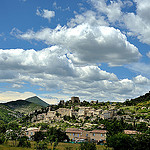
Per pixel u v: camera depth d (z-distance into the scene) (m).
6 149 74.19
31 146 88.56
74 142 119.69
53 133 118.88
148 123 171.12
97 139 128.25
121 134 83.06
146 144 76.81
